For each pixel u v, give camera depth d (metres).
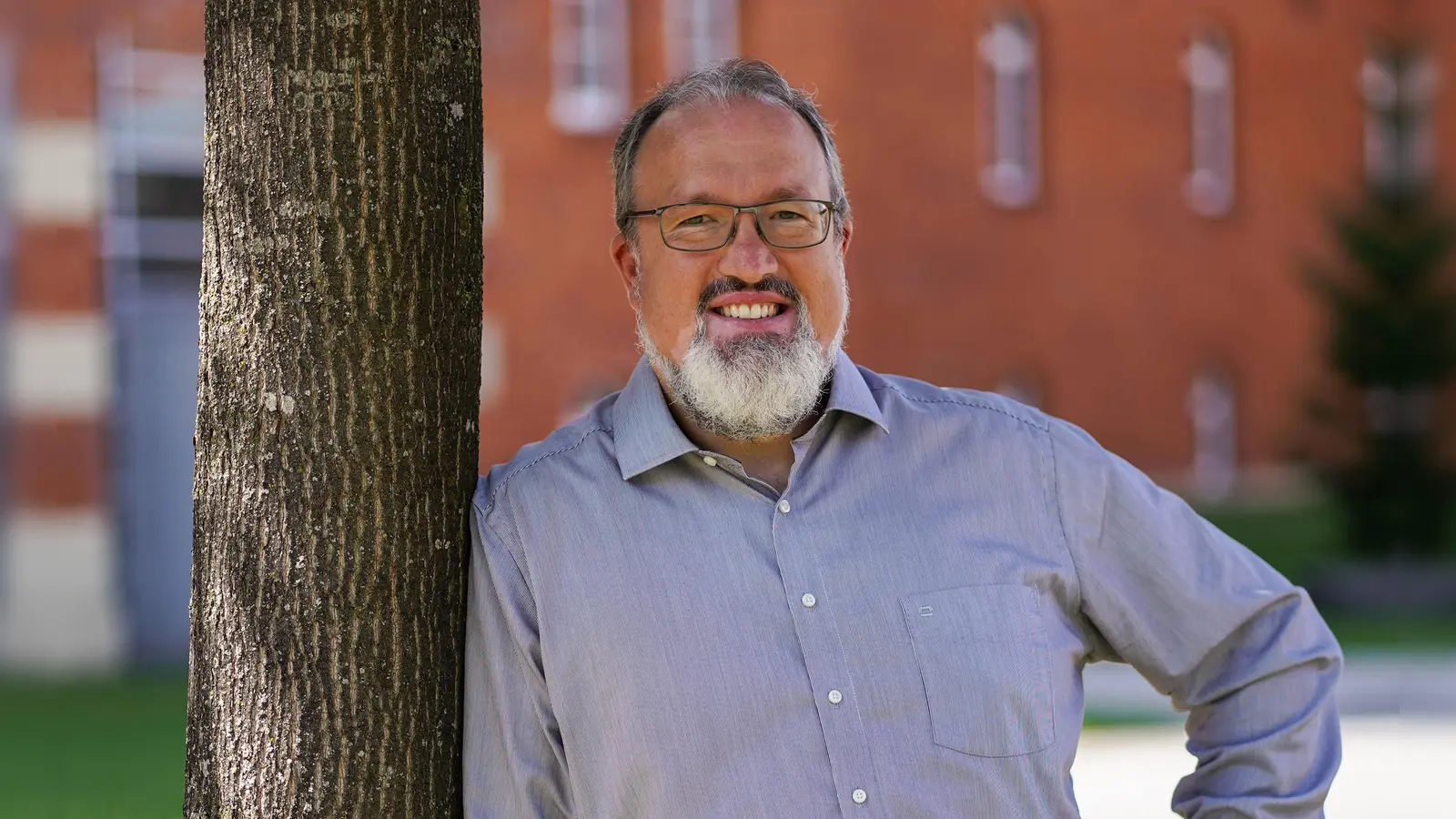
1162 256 19.55
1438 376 19.05
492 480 2.87
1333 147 21.19
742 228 2.84
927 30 16.89
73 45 12.97
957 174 17.28
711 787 2.64
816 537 2.74
